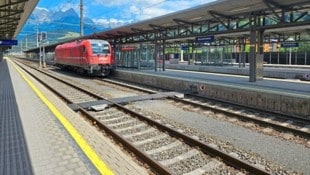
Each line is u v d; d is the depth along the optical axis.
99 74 27.92
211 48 47.50
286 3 14.10
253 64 17.36
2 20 24.66
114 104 13.38
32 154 5.72
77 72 33.72
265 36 31.25
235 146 7.73
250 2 14.45
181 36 22.73
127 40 32.38
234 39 34.81
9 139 6.72
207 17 19.44
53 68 48.69
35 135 7.05
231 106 13.84
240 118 10.89
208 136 8.63
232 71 29.36
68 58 34.16
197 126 9.85
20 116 9.27
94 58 26.97
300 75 23.44
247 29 17.17
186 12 17.64
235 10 16.52
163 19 20.42
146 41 28.00
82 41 28.86
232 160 6.35
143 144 7.86
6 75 28.28
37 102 12.09
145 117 10.40
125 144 7.59
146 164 6.34
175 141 8.05
